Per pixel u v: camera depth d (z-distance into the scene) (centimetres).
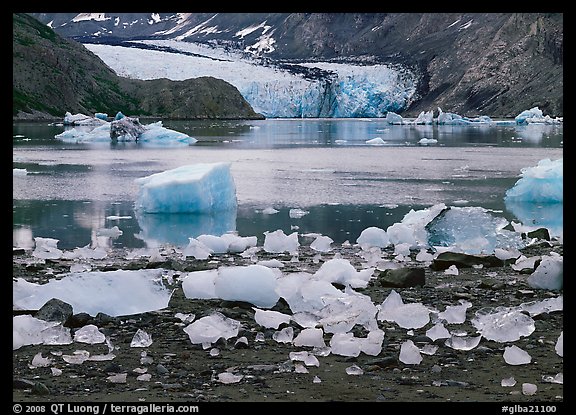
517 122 9875
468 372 603
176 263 1117
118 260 1236
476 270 1088
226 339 696
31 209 2023
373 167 3416
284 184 2702
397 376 591
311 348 675
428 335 709
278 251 1350
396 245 1355
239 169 3319
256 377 582
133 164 3525
